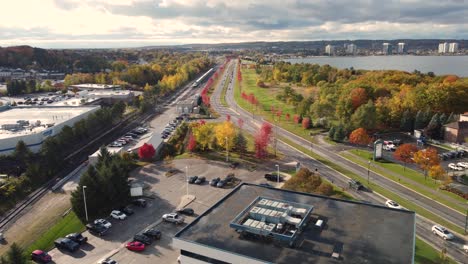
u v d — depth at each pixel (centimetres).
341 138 13875
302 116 17638
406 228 5453
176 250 6981
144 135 15262
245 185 7238
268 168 11188
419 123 15025
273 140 13200
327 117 16688
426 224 7700
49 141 12094
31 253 6888
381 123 15538
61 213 8625
